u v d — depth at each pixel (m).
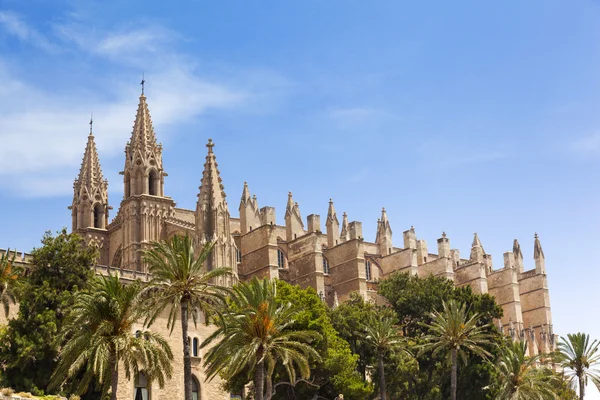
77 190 120.44
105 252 117.19
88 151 122.94
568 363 102.38
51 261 78.94
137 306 63.84
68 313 74.44
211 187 106.56
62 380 68.06
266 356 69.81
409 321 111.75
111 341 62.31
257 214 125.06
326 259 133.38
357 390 85.25
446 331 90.75
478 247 150.50
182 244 65.75
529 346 150.75
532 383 95.94
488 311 109.69
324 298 121.12
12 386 73.00
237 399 95.12
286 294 89.00
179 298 64.31
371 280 139.25
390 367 97.50
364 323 97.00
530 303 160.75
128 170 113.81
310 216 130.12
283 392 87.00
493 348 104.88
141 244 109.06
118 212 116.19
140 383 85.69
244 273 119.44
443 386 103.31
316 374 86.00
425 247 149.25
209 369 71.12
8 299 77.62
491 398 100.38
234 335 67.94
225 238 105.81
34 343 73.69
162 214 111.94
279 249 128.62
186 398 63.31
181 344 91.69
